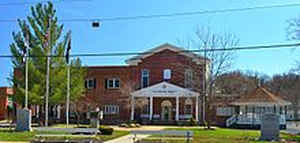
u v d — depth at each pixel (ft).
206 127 136.36
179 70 168.14
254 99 150.30
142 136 91.91
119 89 174.40
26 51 112.88
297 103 229.86
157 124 157.79
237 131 116.47
